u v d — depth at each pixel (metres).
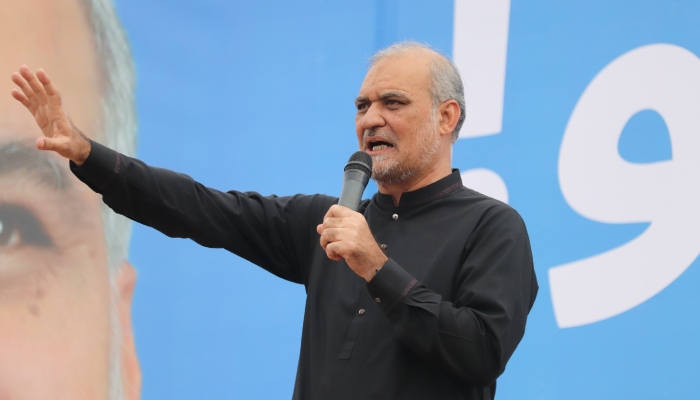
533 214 10.98
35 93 7.32
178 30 12.28
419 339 6.78
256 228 8.35
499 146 11.22
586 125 10.97
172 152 12.06
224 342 11.48
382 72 8.04
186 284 11.61
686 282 10.40
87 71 12.13
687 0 10.90
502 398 10.65
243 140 12.04
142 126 12.08
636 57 10.95
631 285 10.53
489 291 7.02
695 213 10.50
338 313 7.53
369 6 12.02
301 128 11.95
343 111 11.88
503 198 11.10
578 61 11.12
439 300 6.86
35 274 11.48
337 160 11.80
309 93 12.00
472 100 11.41
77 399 11.30
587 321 10.58
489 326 6.85
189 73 12.22
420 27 11.81
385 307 6.84
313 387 7.43
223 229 8.24
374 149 7.97
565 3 11.25
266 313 11.47
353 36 12.01
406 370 7.14
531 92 11.22
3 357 11.23
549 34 11.27
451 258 7.41
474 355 6.79
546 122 11.11
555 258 10.80
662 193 10.62
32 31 12.11
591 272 10.66
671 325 10.35
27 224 11.58
